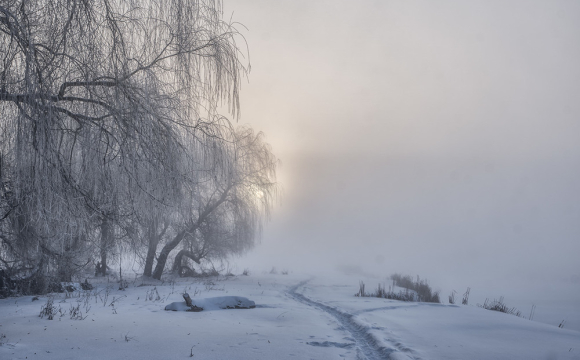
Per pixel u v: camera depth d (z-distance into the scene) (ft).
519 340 22.54
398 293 63.21
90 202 22.56
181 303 32.35
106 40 21.21
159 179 23.41
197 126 26.35
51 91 19.49
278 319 29.04
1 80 18.79
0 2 18.48
